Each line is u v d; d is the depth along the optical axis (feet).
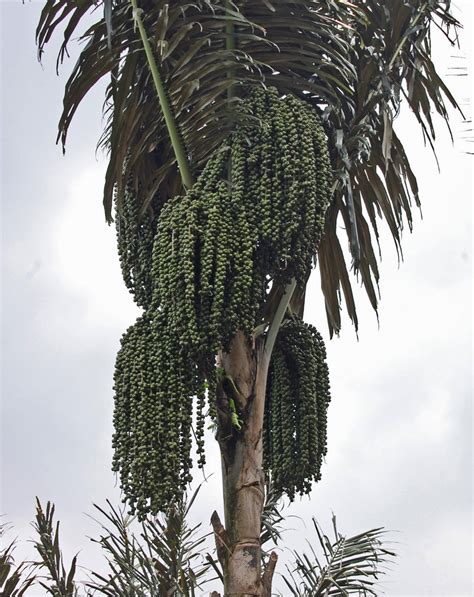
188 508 21.54
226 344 18.90
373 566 21.79
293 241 19.45
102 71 21.85
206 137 20.72
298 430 21.07
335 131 21.48
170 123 21.13
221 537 19.51
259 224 19.24
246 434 19.93
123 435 18.70
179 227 18.89
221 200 19.22
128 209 21.62
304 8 22.24
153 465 18.10
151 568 21.15
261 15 22.06
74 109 22.34
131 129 21.61
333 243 23.49
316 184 19.60
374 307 23.62
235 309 18.69
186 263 18.37
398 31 22.86
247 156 19.85
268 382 21.93
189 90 20.71
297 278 19.62
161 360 18.63
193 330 18.24
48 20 22.17
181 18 21.77
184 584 19.90
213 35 21.48
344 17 22.61
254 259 19.31
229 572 19.33
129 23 22.04
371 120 23.12
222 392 19.92
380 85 22.41
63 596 21.07
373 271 23.66
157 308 19.38
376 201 23.61
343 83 22.66
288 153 19.47
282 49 21.99
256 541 19.53
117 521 21.75
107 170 22.00
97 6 22.03
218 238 18.69
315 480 21.07
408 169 23.56
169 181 22.18
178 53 22.16
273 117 19.95
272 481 21.38
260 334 20.79
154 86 22.17
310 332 21.86
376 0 23.20
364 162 23.09
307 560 22.02
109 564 21.25
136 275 21.31
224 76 21.56
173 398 18.42
